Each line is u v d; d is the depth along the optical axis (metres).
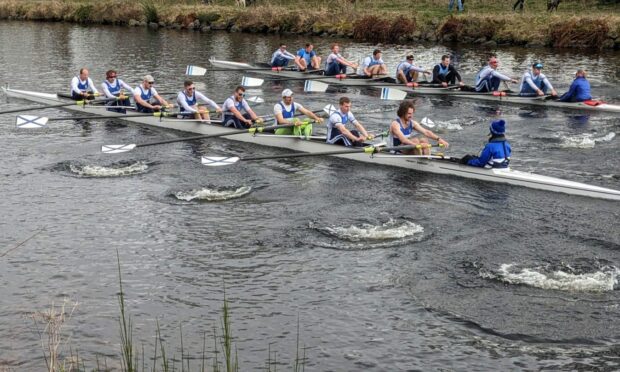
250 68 37.69
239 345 10.70
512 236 14.60
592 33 44.16
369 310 11.69
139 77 36.12
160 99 24.98
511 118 25.88
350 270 13.15
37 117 22.91
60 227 15.38
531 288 12.32
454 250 13.93
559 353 10.33
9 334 11.01
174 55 44.25
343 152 18.88
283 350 10.55
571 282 12.49
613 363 10.05
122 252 14.07
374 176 18.75
